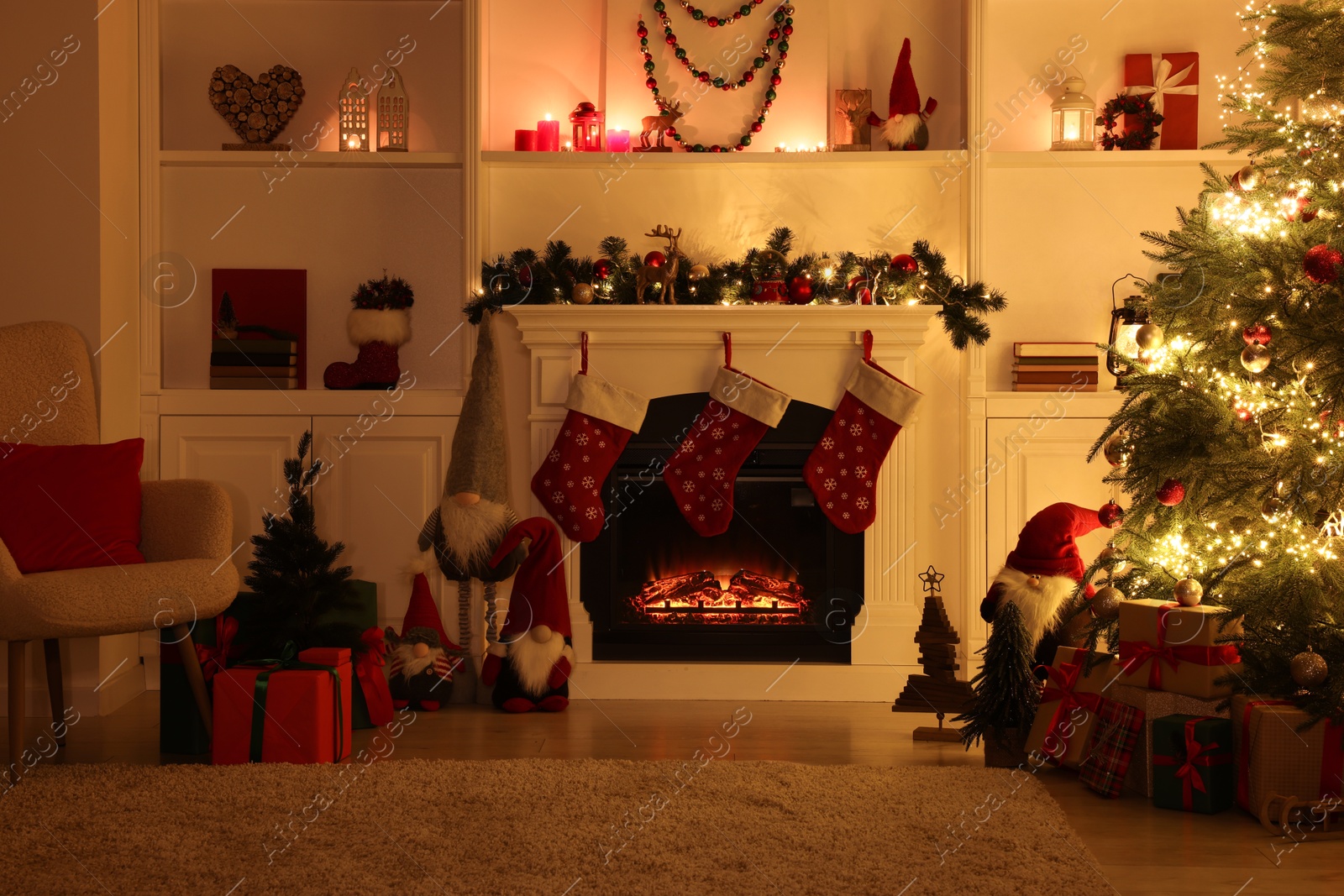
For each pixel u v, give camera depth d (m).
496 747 3.23
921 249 3.86
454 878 2.20
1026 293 4.08
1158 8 4.11
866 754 3.17
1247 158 3.91
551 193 4.12
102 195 3.68
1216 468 3.04
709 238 4.13
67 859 2.29
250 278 4.10
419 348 4.12
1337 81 3.07
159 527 3.29
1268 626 2.87
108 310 3.72
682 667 3.85
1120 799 2.81
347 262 4.11
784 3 4.12
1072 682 3.00
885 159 3.96
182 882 2.18
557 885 2.16
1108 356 3.93
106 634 2.91
